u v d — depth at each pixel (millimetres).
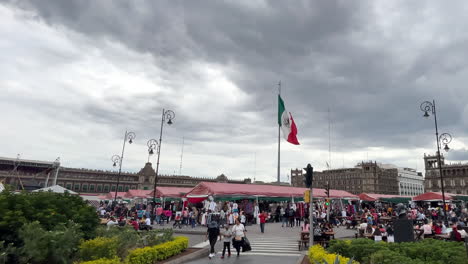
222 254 13453
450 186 117938
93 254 9516
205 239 19703
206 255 14453
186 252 13898
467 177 114000
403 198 53375
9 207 9398
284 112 35219
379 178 127750
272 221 33875
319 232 16125
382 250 9602
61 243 8852
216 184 31359
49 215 9867
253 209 32875
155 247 11484
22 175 66500
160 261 11484
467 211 38312
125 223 21891
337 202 44969
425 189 125062
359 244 10828
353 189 127188
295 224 29922
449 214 32875
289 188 37938
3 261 7961
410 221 12234
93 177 89938
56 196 11430
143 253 10508
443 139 29719
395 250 10461
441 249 9875
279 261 12594
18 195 10008
